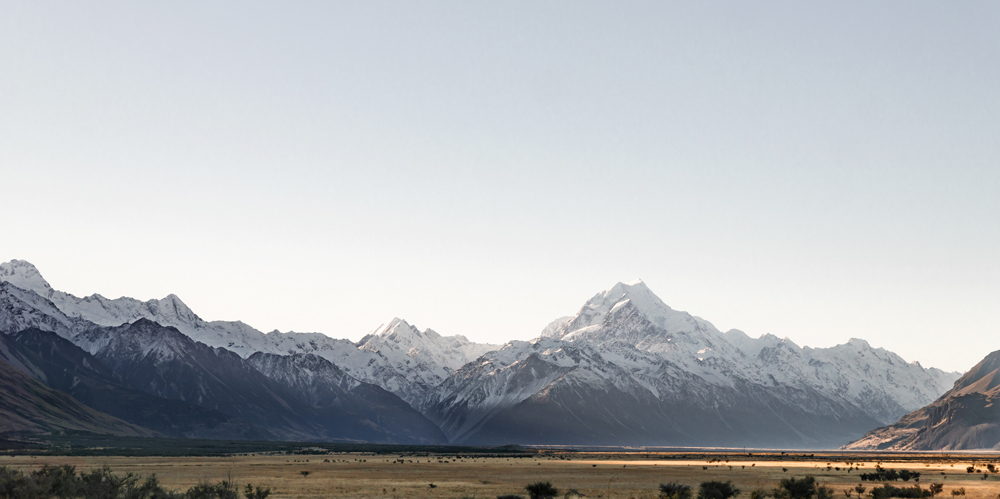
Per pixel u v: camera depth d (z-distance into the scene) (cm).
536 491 10194
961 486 12556
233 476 14512
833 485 13112
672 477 15712
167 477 14138
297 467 18825
